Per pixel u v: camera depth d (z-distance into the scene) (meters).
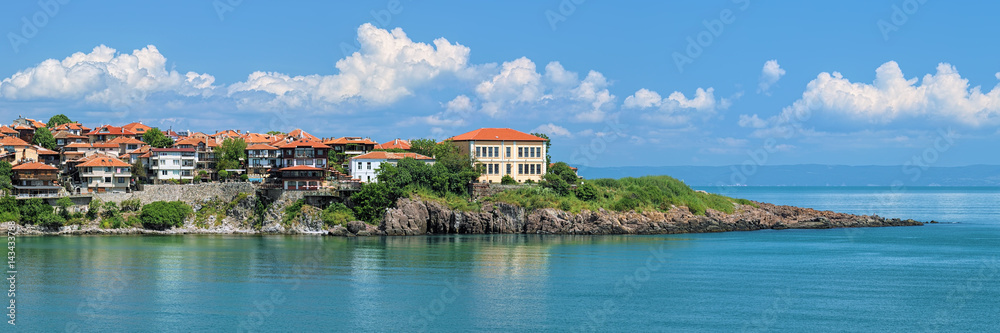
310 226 184.62
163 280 126.50
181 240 174.25
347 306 110.69
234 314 106.50
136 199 192.38
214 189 195.25
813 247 171.50
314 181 193.50
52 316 105.69
